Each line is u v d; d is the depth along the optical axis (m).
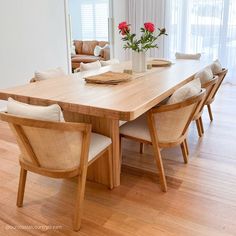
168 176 2.19
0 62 3.74
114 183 2.03
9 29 3.78
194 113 1.95
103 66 3.19
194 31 5.73
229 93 4.84
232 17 5.32
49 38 4.43
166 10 5.79
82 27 7.95
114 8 5.88
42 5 4.21
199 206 1.81
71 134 1.43
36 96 1.79
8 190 2.01
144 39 2.61
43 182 2.11
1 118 1.40
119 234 1.58
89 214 1.75
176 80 2.28
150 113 1.78
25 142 1.47
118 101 1.64
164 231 1.60
